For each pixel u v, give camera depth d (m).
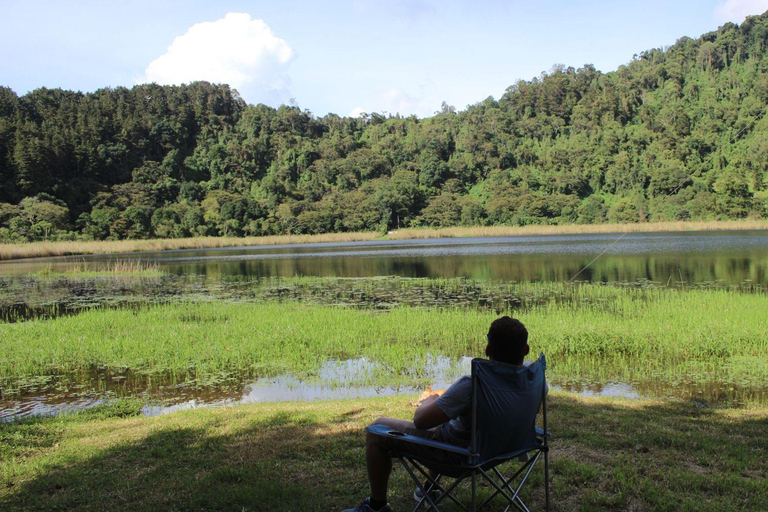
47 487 4.84
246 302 19.53
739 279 22.61
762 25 150.38
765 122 99.56
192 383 9.62
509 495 3.82
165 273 35.53
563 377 9.31
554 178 133.75
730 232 69.44
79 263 49.47
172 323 14.84
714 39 161.62
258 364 10.64
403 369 10.21
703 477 4.52
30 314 18.47
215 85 197.00
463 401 3.51
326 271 33.75
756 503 4.10
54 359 11.30
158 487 4.69
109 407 8.19
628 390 8.51
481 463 3.46
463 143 160.38
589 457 5.10
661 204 99.56
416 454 3.72
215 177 154.12
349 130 199.88
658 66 162.88
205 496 4.45
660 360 10.26
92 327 14.41
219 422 6.63
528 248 50.84
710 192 90.62
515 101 184.00
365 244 78.94
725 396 8.03
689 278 23.33
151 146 161.50
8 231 85.25
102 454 5.66
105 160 139.50
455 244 66.06
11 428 6.89
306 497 4.37
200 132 181.50
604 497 4.23
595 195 127.69
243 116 192.62
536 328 12.43
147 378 10.02
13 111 152.88
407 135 194.38
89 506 4.39
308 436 5.86
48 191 113.69
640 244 49.72
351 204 125.75
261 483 4.63
